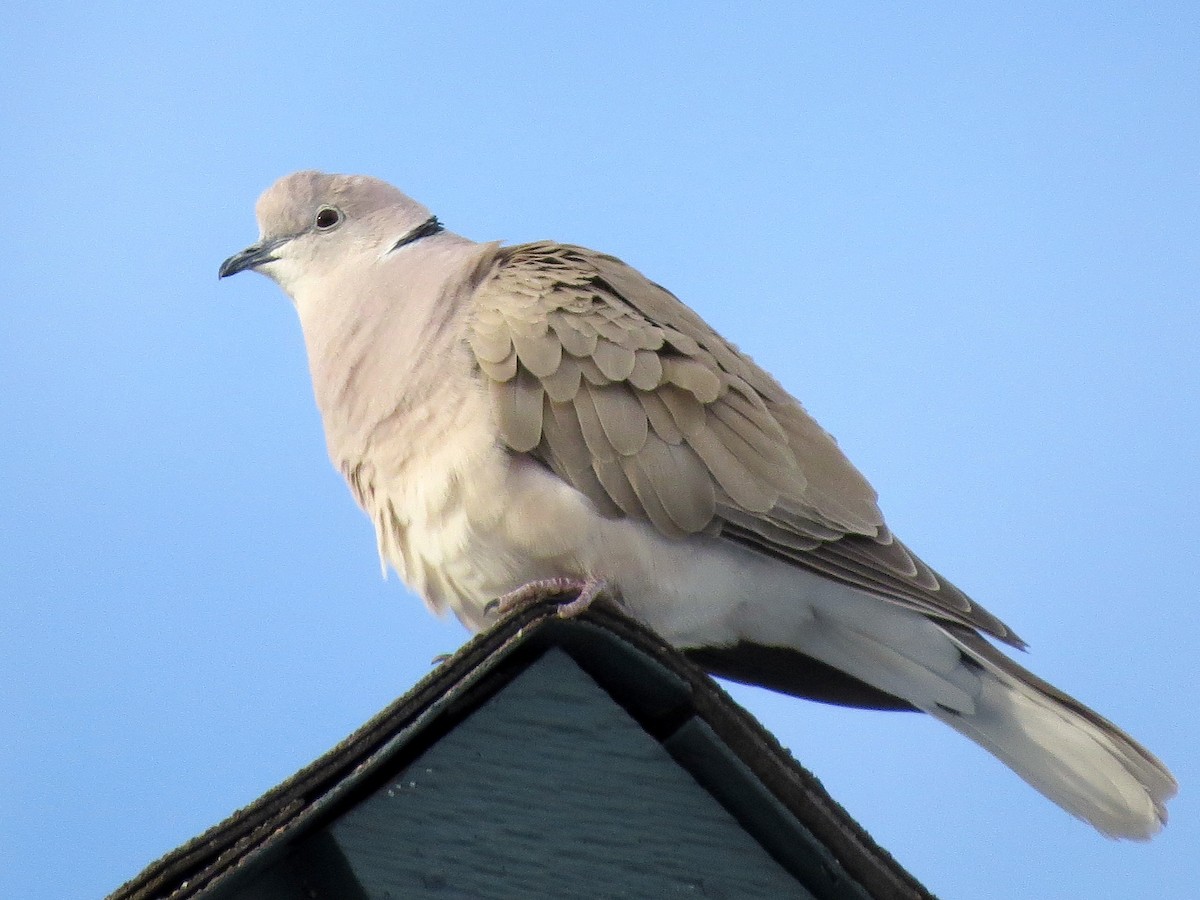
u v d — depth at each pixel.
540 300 10.55
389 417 10.54
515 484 10.17
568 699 7.47
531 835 7.18
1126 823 9.80
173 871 6.55
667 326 10.73
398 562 10.93
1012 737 10.17
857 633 10.59
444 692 7.16
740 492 10.30
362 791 7.09
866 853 7.55
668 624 10.63
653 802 7.38
